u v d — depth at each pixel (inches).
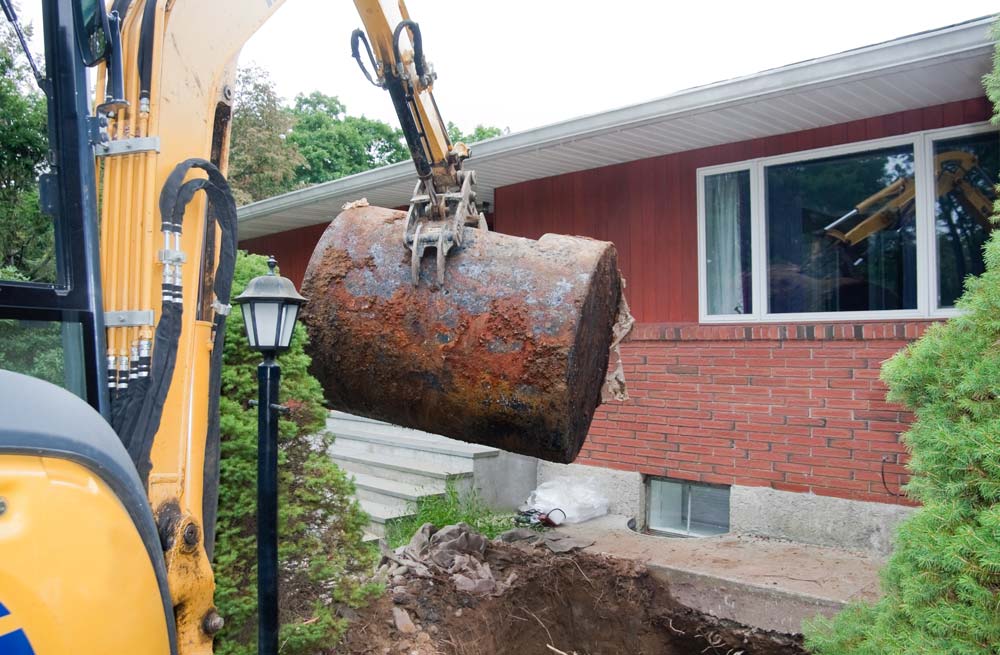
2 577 52.8
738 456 234.1
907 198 212.1
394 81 124.9
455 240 128.5
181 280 87.0
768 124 220.4
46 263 77.3
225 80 101.7
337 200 328.5
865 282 219.1
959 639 108.1
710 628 187.6
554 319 121.6
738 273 241.4
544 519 246.2
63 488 57.8
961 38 166.1
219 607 118.6
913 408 132.7
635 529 254.8
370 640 139.6
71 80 78.3
